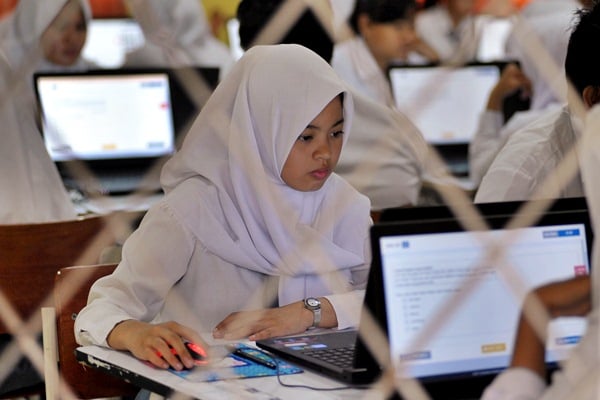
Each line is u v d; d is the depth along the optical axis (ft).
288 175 10.40
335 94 10.16
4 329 12.33
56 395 10.29
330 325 9.93
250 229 10.55
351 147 15.42
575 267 7.94
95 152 18.24
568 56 10.07
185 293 10.61
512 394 6.89
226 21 26.99
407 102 17.40
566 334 7.75
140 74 18.48
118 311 9.82
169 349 8.88
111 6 25.48
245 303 10.64
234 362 8.93
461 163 18.89
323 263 10.66
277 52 10.30
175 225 10.43
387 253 7.67
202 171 10.64
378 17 17.90
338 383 8.29
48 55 19.06
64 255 12.44
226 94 10.52
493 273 7.77
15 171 15.29
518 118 16.34
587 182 6.52
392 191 15.24
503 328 7.75
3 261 12.29
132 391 10.45
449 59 19.27
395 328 7.63
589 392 6.30
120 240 12.61
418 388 7.60
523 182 11.16
